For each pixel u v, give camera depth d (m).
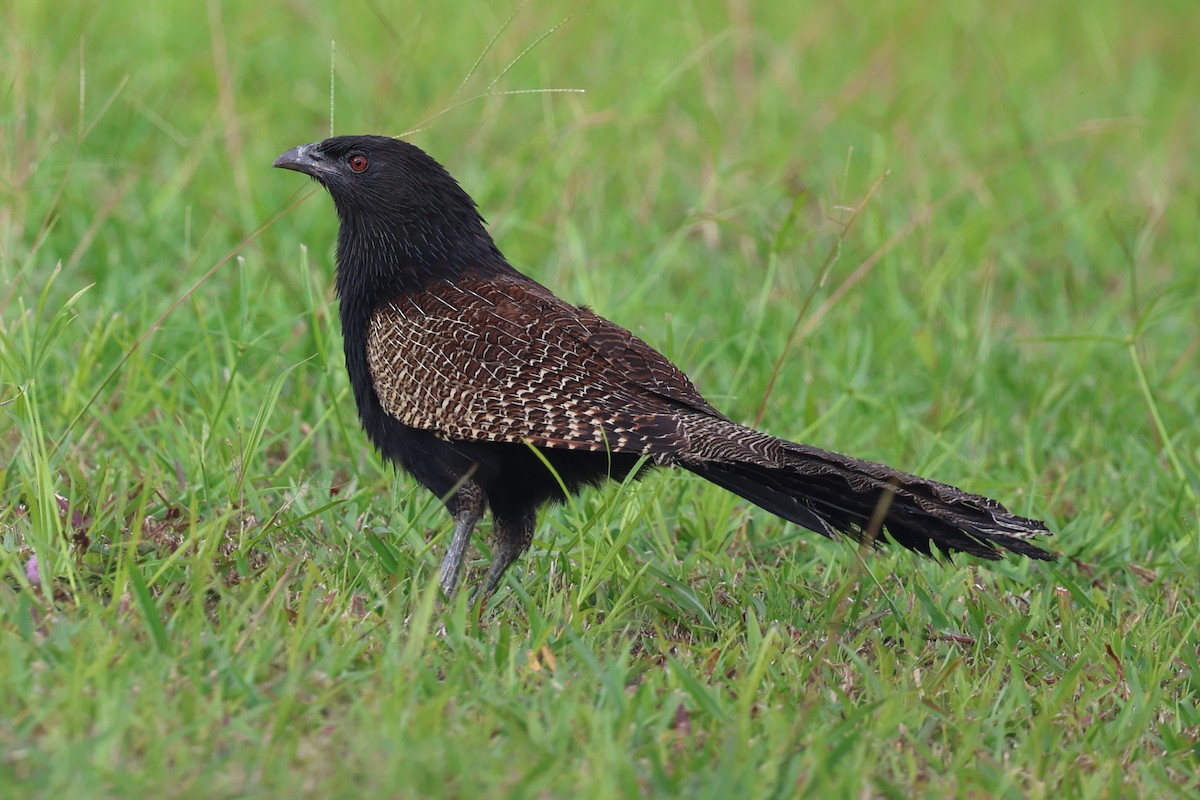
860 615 10.03
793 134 20.22
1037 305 17.23
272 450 12.33
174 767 6.91
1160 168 20.64
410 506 10.81
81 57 12.91
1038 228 18.23
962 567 11.09
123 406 11.70
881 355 15.07
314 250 15.73
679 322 14.67
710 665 8.72
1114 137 22.23
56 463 10.38
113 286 13.85
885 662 8.83
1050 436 13.84
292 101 19.78
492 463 9.73
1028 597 10.73
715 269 16.62
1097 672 9.29
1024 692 8.69
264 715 7.43
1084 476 13.19
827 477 8.85
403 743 7.05
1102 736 8.35
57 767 6.64
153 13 21.41
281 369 13.04
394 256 10.30
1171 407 14.28
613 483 10.73
